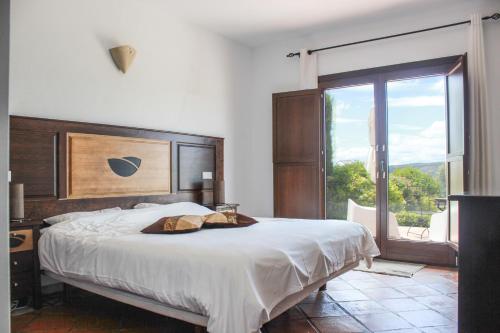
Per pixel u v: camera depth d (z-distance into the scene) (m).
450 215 3.95
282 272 1.99
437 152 4.21
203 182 4.47
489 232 1.41
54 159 3.06
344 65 4.69
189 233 2.57
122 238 2.40
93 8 3.42
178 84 4.26
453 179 3.94
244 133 5.24
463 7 3.99
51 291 3.12
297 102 4.84
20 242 2.61
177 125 4.23
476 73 3.78
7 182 0.64
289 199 4.87
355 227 3.09
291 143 4.86
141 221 2.94
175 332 2.35
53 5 3.13
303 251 2.25
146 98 3.89
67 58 3.22
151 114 3.93
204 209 3.63
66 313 2.68
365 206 4.61
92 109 3.39
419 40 4.24
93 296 3.08
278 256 2.01
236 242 2.18
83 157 3.23
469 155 3.68
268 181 5.27
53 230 2.69
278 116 4.96
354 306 2.80
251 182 5.34
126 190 3.57
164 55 4.11
